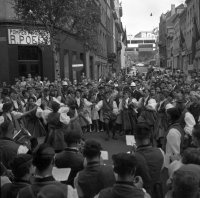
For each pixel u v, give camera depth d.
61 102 12.72
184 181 2.55
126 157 3.26
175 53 84.12
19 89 16.62
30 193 3.29
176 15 79.62
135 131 4.61
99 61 50.03
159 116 9.65
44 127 9.80
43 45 22.94
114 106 12.96
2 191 3.50
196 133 4.82
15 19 23.64
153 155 4.48
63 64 29.45
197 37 50.16
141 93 14.12
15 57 24.98
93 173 3.99
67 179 4.39
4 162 5.03
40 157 3.42
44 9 19.38
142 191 3.25
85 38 21.31
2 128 5.32
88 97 14.09
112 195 3.20
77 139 4.76
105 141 12.59
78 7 19.89
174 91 11.91
